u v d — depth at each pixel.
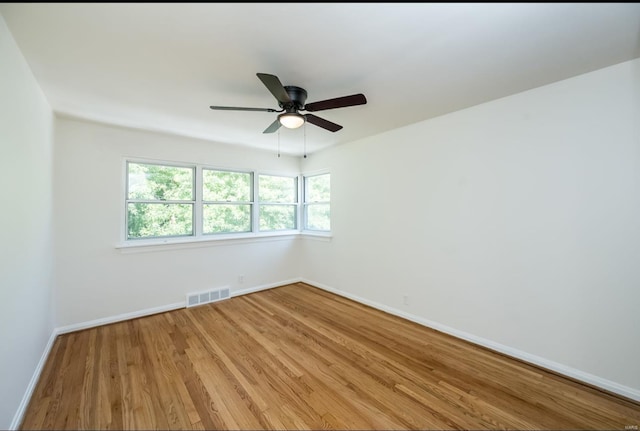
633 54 1.72
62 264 2.80
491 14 1.34
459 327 2.71
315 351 2.46
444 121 2.79
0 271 1.43
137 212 3.33
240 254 4.13
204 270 3.77
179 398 1.85
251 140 3.74
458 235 2.71
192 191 3.75
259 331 2.87
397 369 2.19
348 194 3.93
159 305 3.39
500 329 2.43
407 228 3.17
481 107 2.51
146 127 3.11
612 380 1.90
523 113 2.26
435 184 2.88
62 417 1.68
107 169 3.06
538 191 2.20
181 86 2.10
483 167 2.51
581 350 2.02
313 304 3.71
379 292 3.51
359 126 3.16
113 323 3.07
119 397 1.85
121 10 1.29
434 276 2.91
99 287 3.01
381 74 1.93
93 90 2.16
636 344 1.82
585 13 1.33
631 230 1.83
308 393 1.90
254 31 1.46
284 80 1.99
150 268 3.34
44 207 2.31
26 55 1.68
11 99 1.54
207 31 1.45
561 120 2.08
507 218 2.37
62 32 1.46
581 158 2.00
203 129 3.20
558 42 1.58
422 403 1.81
